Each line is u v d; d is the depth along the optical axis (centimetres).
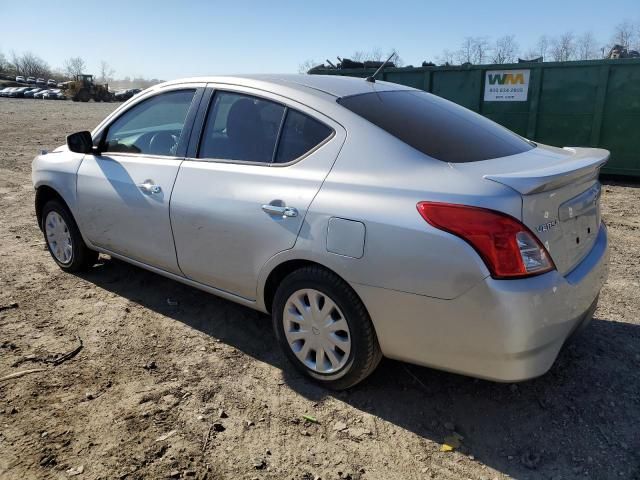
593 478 246
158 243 376
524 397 304
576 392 307
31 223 650
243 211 315
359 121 294
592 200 292
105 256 526
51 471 245
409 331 263
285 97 322
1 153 1251
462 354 254
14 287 449
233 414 289
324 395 306
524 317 237
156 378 320
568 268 267
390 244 257
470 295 241
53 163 455
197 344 361
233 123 342
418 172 265
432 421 285
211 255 341
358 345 282
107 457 254
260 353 351
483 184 247
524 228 239
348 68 1114
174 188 356
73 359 339
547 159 306
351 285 273
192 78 379
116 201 397
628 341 361
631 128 888
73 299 428
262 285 318
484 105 989
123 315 402
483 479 246
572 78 911
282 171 307
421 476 248
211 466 251
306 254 287
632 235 611
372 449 265
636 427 279
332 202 278
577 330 287
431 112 331
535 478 247
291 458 258
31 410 287
